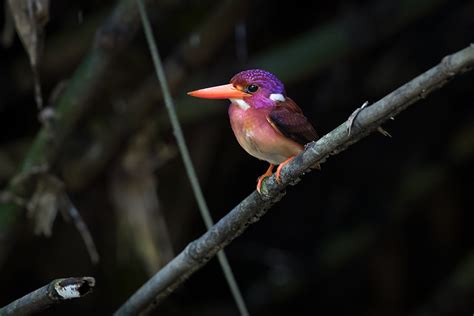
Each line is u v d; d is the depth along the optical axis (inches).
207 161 417.7
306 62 378.0
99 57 313.6
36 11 254.7
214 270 477.7
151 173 362.9
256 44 434.3
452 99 434.0
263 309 450.6
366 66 419.8
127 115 359.3
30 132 419.5
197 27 384.5
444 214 456.4
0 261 325.1
